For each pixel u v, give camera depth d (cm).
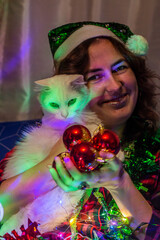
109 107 123
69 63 127
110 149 79
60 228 118
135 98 128
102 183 87
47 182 108
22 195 109
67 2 234
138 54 136
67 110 117
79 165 77
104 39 125
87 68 121
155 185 127
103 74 121
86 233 117
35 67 253
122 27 141
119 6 236
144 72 145
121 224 116
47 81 119
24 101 263
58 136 124
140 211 102
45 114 124
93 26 128
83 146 77
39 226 114
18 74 254
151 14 238
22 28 238
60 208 114
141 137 141
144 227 102
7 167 126
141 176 131
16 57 248
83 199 122
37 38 244
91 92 121
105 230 118
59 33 138
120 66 123
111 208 123
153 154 138
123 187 95
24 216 114
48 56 250
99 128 83
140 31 243
